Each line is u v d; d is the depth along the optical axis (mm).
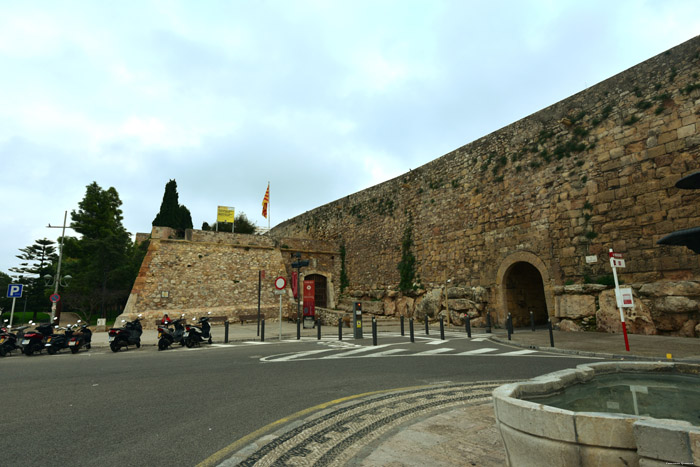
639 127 14570
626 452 2195
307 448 3959
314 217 37750
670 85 13891
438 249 23734
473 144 22312
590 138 16188
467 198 22141
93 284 31125
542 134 18375
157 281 23453
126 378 7691
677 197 13203
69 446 4121
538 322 20609
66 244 35844
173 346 14055
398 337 15430
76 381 7441
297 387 6785
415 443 3949
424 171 25844
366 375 7797
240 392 6441
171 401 5902
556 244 16953
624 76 15414
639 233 14070
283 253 30625
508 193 19641
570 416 2381
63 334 12992
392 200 28422
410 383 7039
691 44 13531
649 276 13594
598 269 15203
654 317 13156
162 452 3934
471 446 3832
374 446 3938
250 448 3975
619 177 14945
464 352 10930
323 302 32031
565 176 16938
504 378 7355
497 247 19875
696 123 13016
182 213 38062
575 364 8719
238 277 26250
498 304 19484
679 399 3404
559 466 2385
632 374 4223
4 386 7066
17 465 3643
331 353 11125
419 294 24594
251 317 24469
